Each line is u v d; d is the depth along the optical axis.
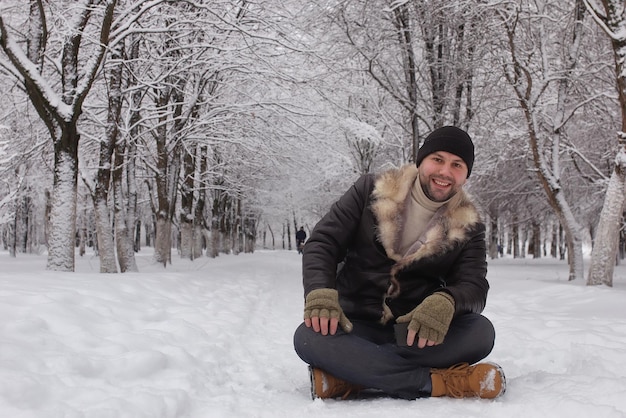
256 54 12.95
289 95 15.84
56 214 8.83
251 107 15.19
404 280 2.94
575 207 22.08
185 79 14.01
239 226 46.38
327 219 2.96
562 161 18.62
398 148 22.55
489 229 36.38
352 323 2.98
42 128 13.43
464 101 16.11
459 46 14.55
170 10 12.44
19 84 9.89
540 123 15.60
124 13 10.10
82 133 11.59
